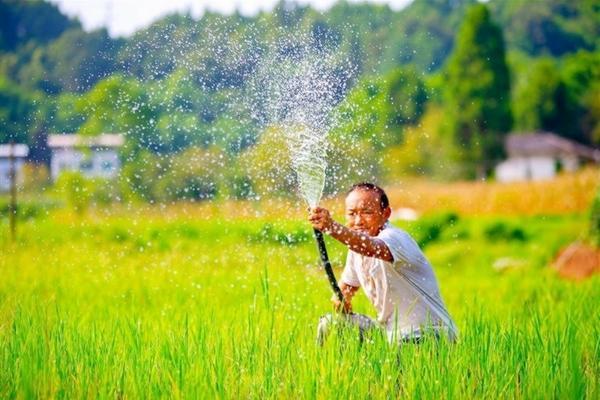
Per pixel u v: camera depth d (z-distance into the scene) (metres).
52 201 26.47
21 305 10.15
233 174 23.55
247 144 23.03
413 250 8.25
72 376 7.81
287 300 11.16
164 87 22.53
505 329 8.88
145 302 11.91
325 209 8.03
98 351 8.27
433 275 8.45
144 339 8.78
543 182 33.19
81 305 11.59
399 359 8.03
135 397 7.62
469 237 25.81
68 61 38.44
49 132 33.78
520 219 28.50
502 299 13.69
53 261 15.37
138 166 26.78
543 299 13.01
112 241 20.53
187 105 25.47
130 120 27.22
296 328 8.77
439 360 7.76
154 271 14.44
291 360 8.02
